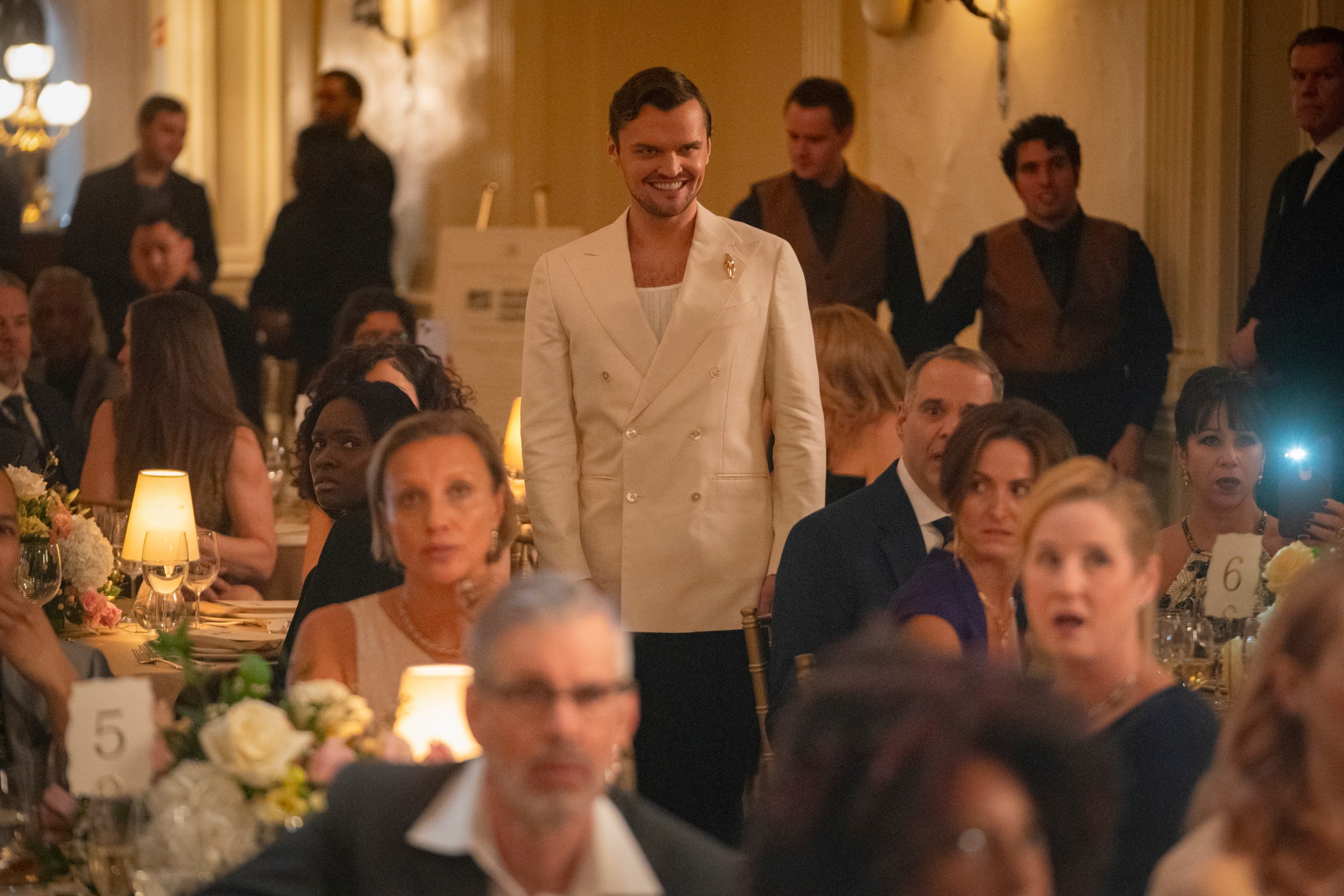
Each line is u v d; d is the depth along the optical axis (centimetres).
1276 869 325
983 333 1274
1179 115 1205
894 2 1527
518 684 294
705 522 683
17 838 470
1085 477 430
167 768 405
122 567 813
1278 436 884
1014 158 1238
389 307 1240
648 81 675
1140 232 1250
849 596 616
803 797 202
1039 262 1237
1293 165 1084
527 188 1836
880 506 627
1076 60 1317
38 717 527
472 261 1504
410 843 310
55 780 509
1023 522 434
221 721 390
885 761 197
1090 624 416
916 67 1530
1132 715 411
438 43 1848
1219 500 740
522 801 296
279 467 1142
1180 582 747
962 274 1282
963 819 195
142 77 2197
